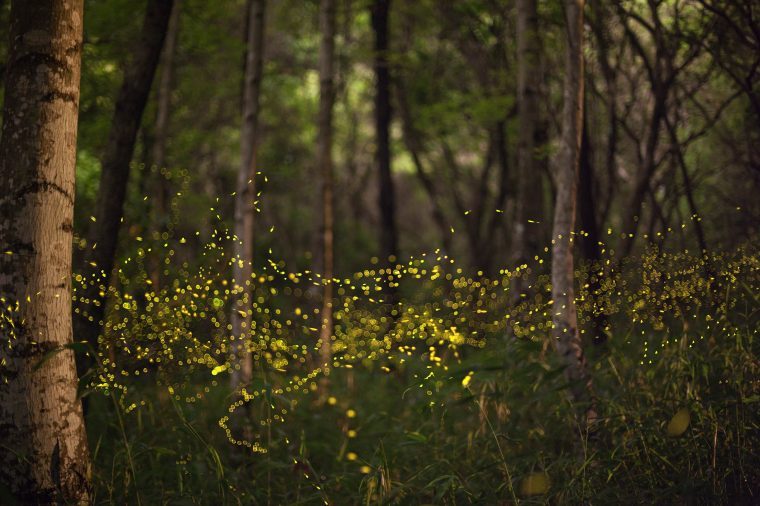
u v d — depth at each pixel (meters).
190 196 9.52
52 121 3.39
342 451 5.29
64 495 3.36
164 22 5.26
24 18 3.39
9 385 3.32
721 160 7.42
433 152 15.67
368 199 21.28
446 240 13.20
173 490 4.26
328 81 8.77
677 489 3.73
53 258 3.39
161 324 4.01
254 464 4.98
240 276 5.62
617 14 7.15
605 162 9.09
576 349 4.60
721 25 6.48
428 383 4.18
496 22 11.23
